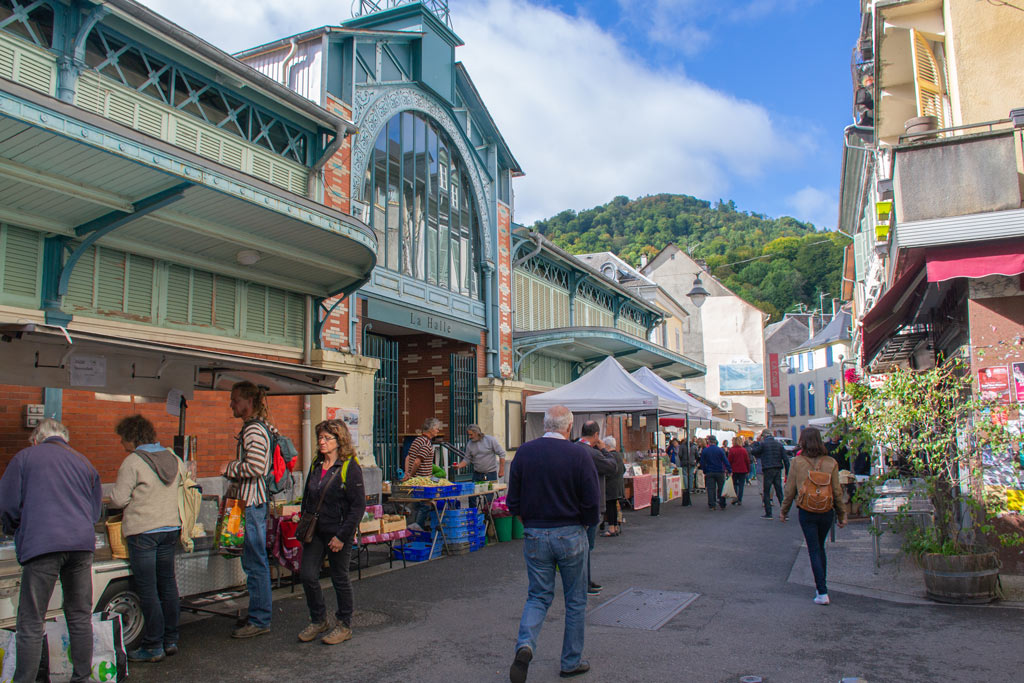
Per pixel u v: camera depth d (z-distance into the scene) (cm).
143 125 868
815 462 729
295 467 1089
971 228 792
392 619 668
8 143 606
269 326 1064
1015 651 543
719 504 1745
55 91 773
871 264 1944
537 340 1797
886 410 750
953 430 732
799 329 6075
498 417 1667
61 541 456
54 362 578
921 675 496
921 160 845
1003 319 827
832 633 606
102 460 822
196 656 559
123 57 866
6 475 466
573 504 498
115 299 849
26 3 760
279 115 1063
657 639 594
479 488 1107
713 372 4988
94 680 485
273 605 725
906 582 798
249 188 766
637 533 1248
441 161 1563
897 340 1299
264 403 648
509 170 1839
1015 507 791
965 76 948
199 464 941
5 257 739
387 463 1398
